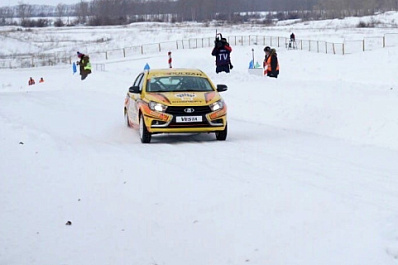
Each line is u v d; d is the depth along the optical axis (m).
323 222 7.39
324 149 12.88
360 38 66.12
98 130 16.56
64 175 10.60
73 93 28.86
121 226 7.71
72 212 8.38
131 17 164.12
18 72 57.03
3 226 7.83
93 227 7.71
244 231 7.27
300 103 18.36
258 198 8.59
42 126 17.31
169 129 13.92
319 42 63.75
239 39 70.81
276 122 17.23
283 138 14.60
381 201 8.29
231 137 14.95
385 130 13.88
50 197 9.16
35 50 82.19
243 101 20.50
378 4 145.25
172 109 13.91
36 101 25.06
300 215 7.70
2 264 6.56
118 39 88.50
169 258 6.59
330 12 142.25
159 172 10.62
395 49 48.19
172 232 7.40
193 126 13.95
